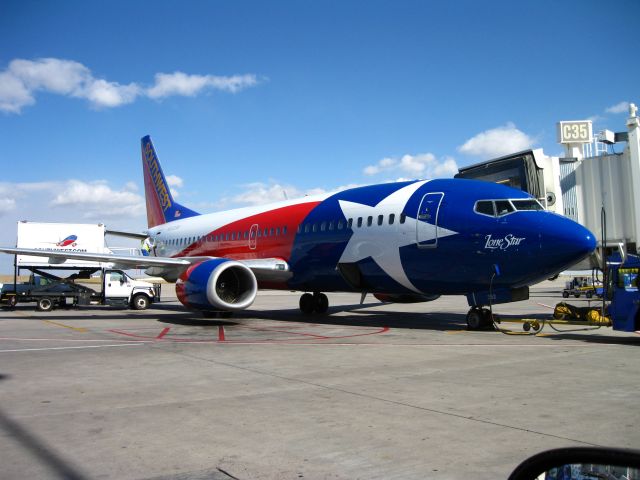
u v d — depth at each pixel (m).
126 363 8.88
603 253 12.13
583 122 24.42
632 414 5.38
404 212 14.25
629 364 8.39
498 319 13.88
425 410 5.61
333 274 16.06
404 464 4.05
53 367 8.52
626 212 17.70
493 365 8.38
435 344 11.03
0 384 7.16
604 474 1.72
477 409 5.63
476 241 12.88
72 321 17.69
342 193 16.70
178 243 23.22
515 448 4.37
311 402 6.04
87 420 5.36
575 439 4.57
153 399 6.25
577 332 13.05
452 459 4.14
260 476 3.85
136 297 24.53
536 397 6.14
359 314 19.52
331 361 8.95
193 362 8.95
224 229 20.42
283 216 17.91
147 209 27.55
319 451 4.37
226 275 17.11
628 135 17.64
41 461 4.19
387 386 6.87
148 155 27.20
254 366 8.51
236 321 17.08
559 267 12.12
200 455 4.30
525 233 12.23
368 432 4.86
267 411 5.66
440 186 14.27
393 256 14.34
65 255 16.81
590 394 6.28
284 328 14.72
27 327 15.58
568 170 19.27
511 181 18.86
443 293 14.28
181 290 16.22
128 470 3.99
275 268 17.27
